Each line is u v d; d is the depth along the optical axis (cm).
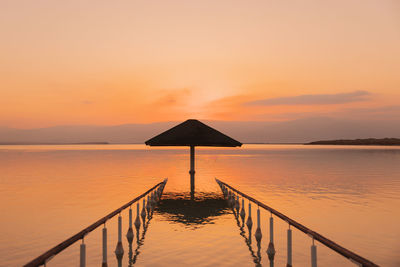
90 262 977
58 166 5128
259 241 1187
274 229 1360
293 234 1282
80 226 1408
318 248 1111
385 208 1805
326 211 1725
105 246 937
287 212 1702
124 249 1098
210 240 1201
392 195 2267
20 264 972
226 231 1327
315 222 1486
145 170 4394
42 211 1716
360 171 4278
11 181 3080
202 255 1041
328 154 11456
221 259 1008
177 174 3809
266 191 2456
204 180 3189
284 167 5066
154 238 1228
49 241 1195
